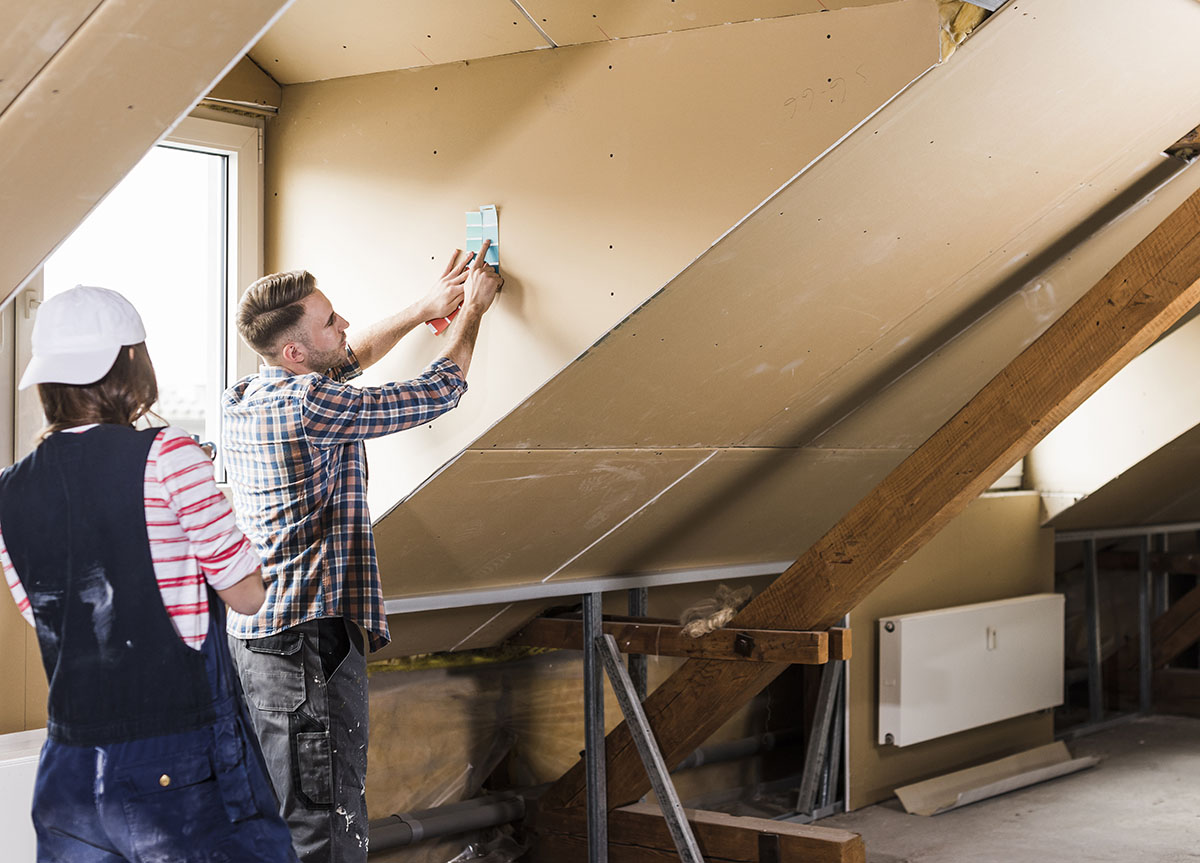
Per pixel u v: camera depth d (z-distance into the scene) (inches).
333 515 89.8
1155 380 177.3
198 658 60.1
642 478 109.5
